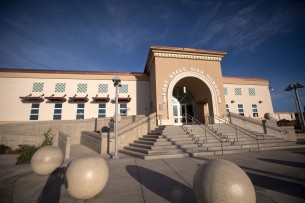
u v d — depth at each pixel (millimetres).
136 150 11766
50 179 6562
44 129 17531
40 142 16984
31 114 19031
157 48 18047
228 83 24516
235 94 24406
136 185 5387
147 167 7691
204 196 3418
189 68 18781
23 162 9805
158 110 16953
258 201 4078
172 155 9930
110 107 20672
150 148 10898
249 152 10820
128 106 21016
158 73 17906
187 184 5367
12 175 7168
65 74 20609
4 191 5316
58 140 16453
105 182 4723
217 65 19672
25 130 16953
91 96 20594
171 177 6105
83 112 20125
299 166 7027
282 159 8422
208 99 19219
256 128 15984
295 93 13836
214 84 18953
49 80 20125
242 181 3330
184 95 22625
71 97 19891
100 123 18750
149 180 5852
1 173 7527
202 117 21469
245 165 7430
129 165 8164
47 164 6926
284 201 4055
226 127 15414
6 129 16547
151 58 19531
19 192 5211
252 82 25406
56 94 19969
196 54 19188
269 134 15188
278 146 11984
